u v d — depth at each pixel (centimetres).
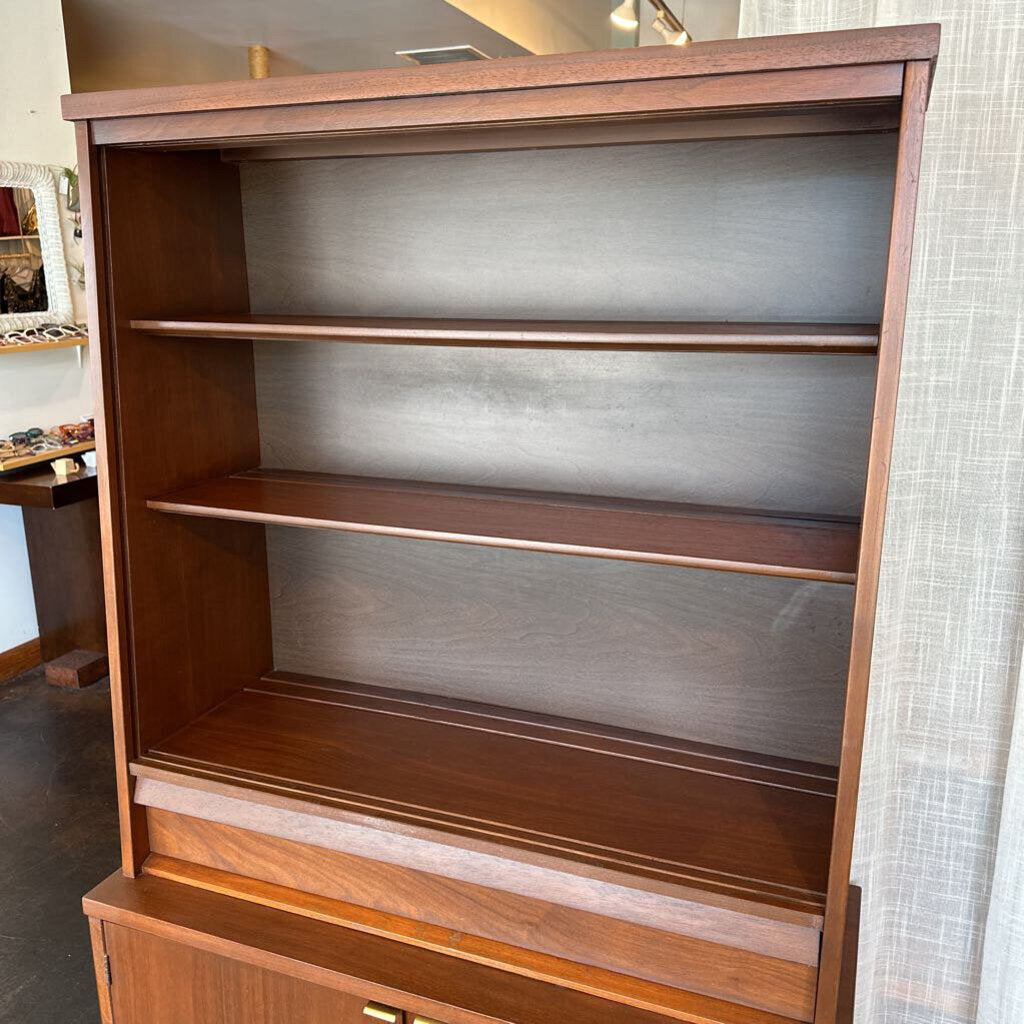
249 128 128
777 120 129
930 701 168
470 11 330
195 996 154
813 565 121
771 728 160
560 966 138
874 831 171
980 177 147
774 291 144
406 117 121
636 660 165
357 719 171
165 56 454
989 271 149
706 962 132
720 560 124
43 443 320
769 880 129
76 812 269
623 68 109
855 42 101
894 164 135
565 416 160
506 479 166
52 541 353
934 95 145
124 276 145
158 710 161
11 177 321
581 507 152
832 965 123
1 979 207
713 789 150
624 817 143
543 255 154
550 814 144
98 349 142
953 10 142
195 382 163
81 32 408
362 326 136
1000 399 153
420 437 170
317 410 175
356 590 181
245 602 181
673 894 129
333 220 165
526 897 140
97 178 139
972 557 160
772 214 142
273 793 148
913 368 154
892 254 104
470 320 151
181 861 162
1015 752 151
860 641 113
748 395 149
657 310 150
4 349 315
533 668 172
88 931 221
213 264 164
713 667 161
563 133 139
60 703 338
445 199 157
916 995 182
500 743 163
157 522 157
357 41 417
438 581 174
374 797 147
